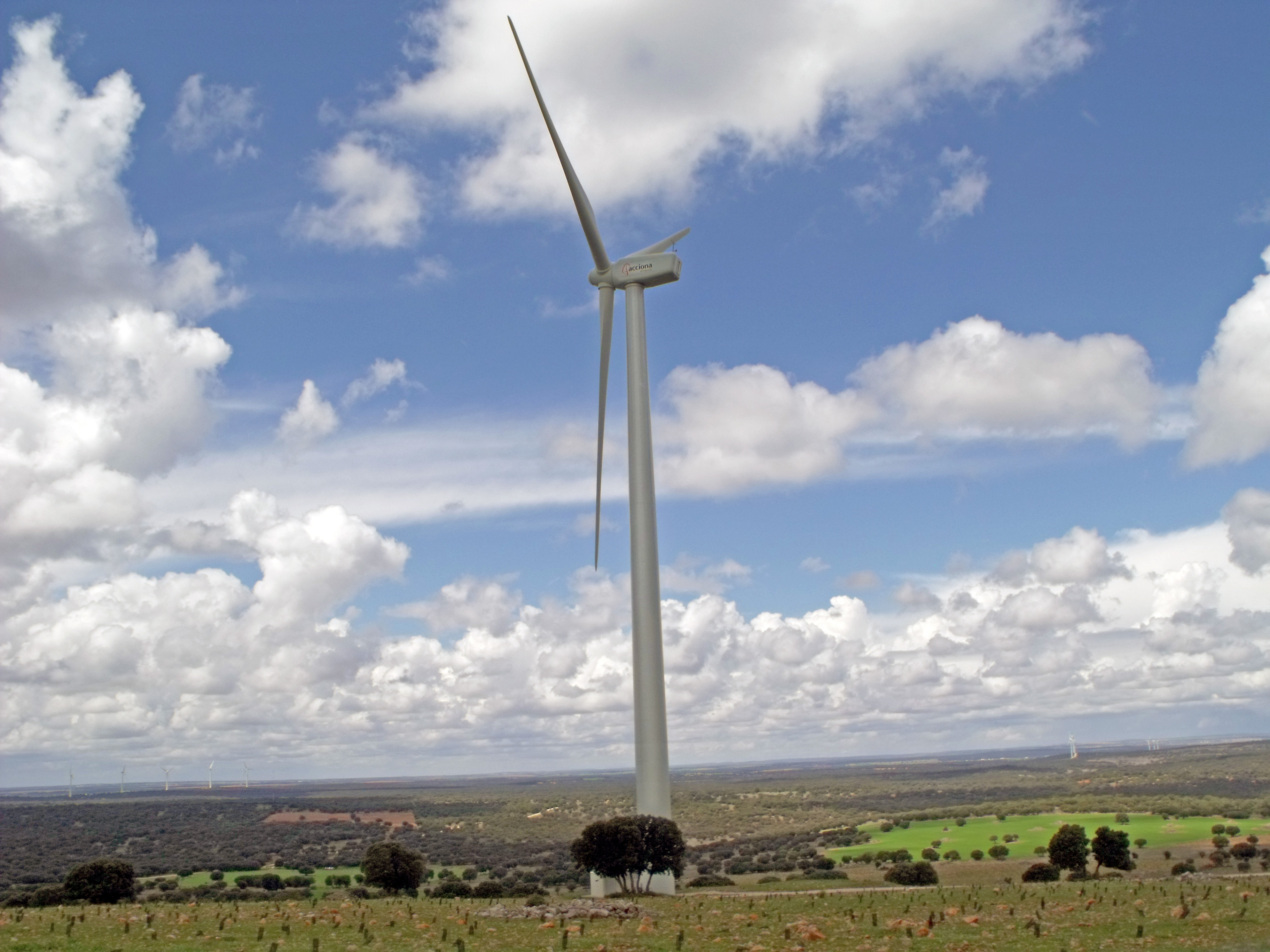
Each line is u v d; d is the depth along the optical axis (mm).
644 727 82312
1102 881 76062
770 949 35750
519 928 43062
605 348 91812
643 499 86500
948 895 60500
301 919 46688
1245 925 40219
